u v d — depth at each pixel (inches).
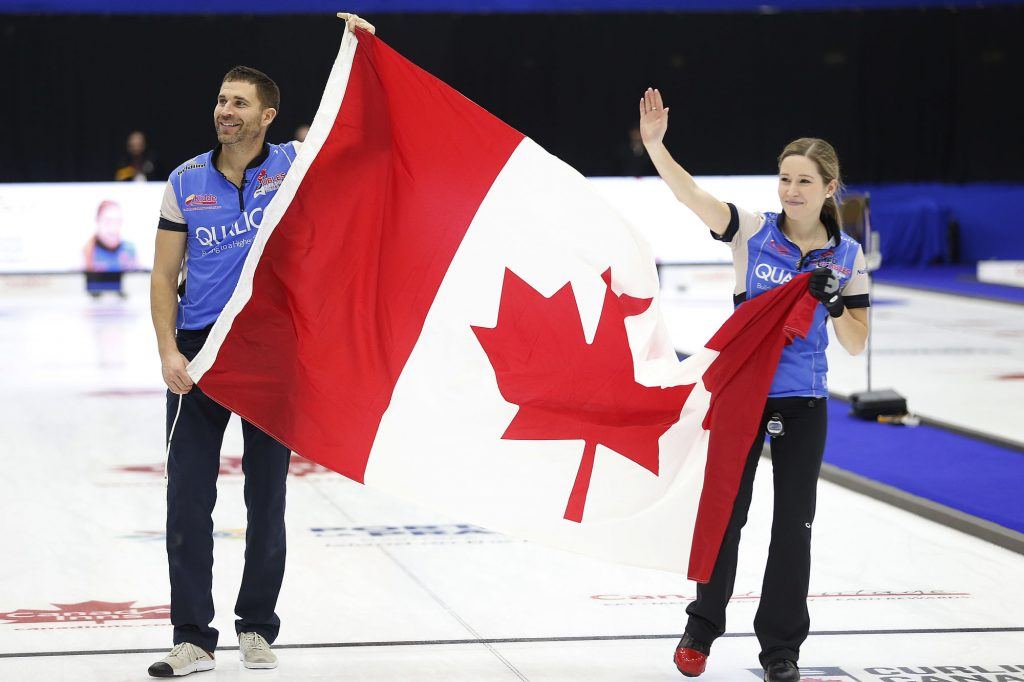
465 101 516.4
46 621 548.7
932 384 1246.9
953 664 492.7
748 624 553.9
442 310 510.0
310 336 484.7
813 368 472.1
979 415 1074.7
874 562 650.2
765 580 470.9
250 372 476.4
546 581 621.6
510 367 510.9
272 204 477.4
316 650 511.8
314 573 633.0
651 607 578.6
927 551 672.4
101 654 503.5
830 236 478.6
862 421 1065.5
